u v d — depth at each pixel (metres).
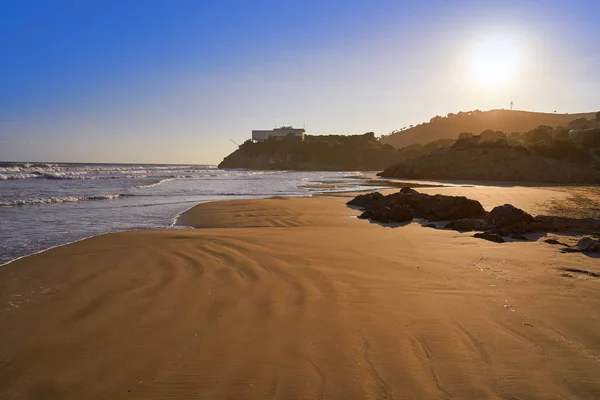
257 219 15.27
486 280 6.46
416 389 3.28
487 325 4.60
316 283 6.33
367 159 154.38
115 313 5.12
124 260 7.99
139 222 14.39
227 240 10.09
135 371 3.66
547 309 5.11
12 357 3.96
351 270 7.12
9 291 6.08
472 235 10.90
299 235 10.96
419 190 31.25
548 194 26.73
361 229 12.32
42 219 14.83
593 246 8.71
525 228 11.50
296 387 3.34
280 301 5.50
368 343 4.14
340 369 3.61
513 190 31.23
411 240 10.13
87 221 14.49
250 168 161.12
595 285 6.15
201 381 3.46
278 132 184.88
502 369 3.60
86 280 6.63
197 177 58.69
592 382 3.38
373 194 20.20
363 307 5.23
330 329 4.52
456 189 32.94
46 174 46.28
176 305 5.39
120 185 35.25
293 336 4.34
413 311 5.07
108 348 4.13
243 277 6.70
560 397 3.17
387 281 6.43
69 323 4.82
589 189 34.22
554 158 61.06
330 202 21.81
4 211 16.73
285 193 30.44
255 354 3.93
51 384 3.48
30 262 7.88
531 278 6.56
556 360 3.76
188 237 10.61
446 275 6.77
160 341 4.28
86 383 3.49
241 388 3.34
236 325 4.67
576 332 4.39
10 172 49.09
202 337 4.35
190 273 6.99
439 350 3.97
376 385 3.35
